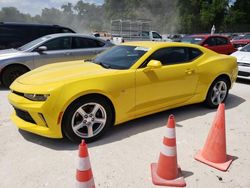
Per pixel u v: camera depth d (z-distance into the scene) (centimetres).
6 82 716
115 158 346
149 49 444
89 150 364
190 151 367
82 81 367
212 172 318
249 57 816
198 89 502
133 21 2698
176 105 479
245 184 297
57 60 760
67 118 359
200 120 480
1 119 480
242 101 614
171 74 451
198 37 1221
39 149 367
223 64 536
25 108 362
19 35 938
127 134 416
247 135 422
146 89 424
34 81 385
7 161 337
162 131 429
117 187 290
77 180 233
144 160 342
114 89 388
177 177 301
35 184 293
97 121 386
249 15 7594
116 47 505
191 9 8006
